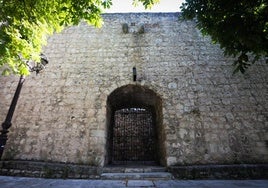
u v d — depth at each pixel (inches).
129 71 344.8
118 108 421.7
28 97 324.5
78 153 283.4
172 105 316.2
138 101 401.7
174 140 290.4
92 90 329.1
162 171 266.1
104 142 293.1
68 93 327.0
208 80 336.5
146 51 364.2
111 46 370.3
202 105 315.3
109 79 337.7
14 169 254.1
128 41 375.6
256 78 338.0
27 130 299.7
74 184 196.7
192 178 249.3
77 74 343.0
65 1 170.6
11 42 170.9
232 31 151.1
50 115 310.3
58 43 373.4
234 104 315.6
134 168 268.8
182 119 305.0
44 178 238.8
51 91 329.1
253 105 314.3
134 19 400.5
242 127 297.6
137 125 443.5
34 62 255.3
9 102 322.3
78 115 310.0
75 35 382.0
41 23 186.4
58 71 346.3
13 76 344.5
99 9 177.9
